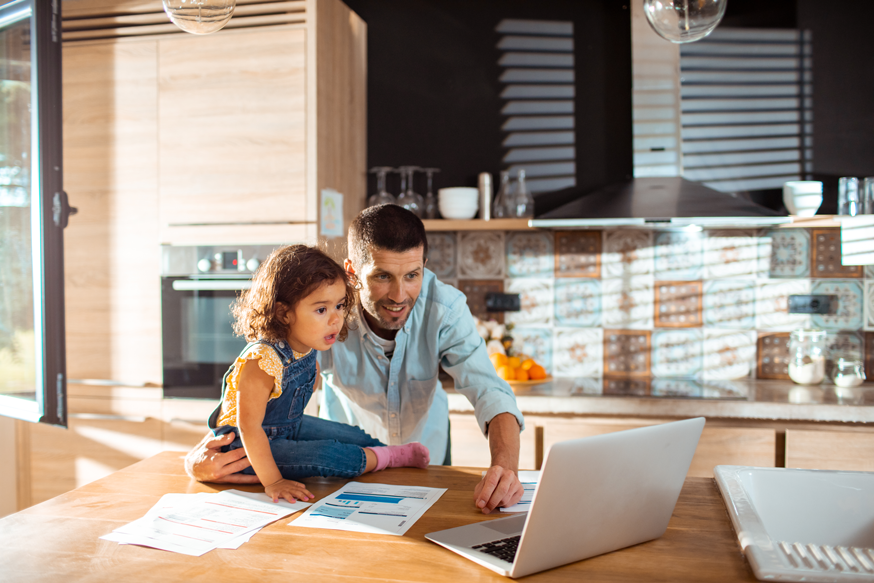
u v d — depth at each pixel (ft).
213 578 2.64
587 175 9.39
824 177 8.93
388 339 5.32
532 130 9.52
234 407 4.13
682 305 9.19
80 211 8.46
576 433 7.64
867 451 7.06
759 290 9.00
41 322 6.21
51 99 6.19
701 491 3.77
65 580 2.62
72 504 3.54
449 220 8.68
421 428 5.87
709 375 9.15
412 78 9.77
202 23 4.14
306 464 3.91
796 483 3.68
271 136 7.94
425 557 2.85
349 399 5.79
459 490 3.80
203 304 8.18
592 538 2.80
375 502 3.57
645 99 8.75
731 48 9.09
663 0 5.14
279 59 7.91
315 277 3.98
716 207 7.77
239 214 8.04
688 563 2.81
